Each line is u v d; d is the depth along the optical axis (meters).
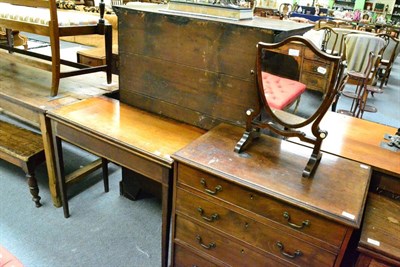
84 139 1.49
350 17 9.43
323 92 1.04
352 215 0.92
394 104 4.33
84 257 1.57
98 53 2.97
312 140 1.12
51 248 1.61
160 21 1.41
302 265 1.05
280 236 1.06
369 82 3.43
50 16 1.63
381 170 1.21
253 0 2.34
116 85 2.11
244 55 1.25
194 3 1.41
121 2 6.47
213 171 1.09
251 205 1.08
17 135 1.95
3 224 1.74
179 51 1.41
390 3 11.16
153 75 1.54
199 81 1.41
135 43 1.53
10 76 2.16
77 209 1.90
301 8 9.84
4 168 2.26
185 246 1.34
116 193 2.08
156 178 1.30
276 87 1.15
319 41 3.44
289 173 1.11
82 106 1.66
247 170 1.11
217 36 1.28
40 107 1.63
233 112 1.38
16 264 0.88
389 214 1.16
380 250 0.98
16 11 1.84
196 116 1.49
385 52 5.18
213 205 1.17
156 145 1.32
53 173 1.80
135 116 1.58
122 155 1.36
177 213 1.29
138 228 1.79
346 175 1.12
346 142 1.40
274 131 1.19
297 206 0.96
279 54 1.12
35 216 1.82
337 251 0.96
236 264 1.22
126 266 1.54
